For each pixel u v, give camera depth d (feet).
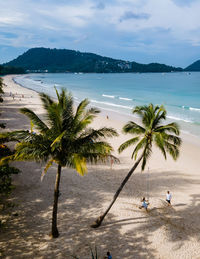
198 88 364.38
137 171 69.62
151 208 50.24
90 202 51.31
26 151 32.09
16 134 33.40
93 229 42.22
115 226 43.32
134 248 37.88
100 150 32.89
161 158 81.20
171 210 49.83
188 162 78.02
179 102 224.53
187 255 36.78
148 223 44.68
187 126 127.85
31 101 200.95
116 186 59.82
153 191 58.13
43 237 39.47
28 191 54.80
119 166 72.54
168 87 390.83
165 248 38.14
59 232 40.88
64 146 34.24
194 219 46.75
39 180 60.64
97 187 58.70
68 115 34.63
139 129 43.96
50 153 33.94
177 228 43.73
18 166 67.97
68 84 468.34
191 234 42.06
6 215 44.93
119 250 37.32
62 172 66.33
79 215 46.24
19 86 369.30
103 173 67.10
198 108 189.88
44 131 34.88
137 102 225.56
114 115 156.87
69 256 35.58
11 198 51.21
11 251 35.88
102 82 536.01
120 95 285.23
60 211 47.34
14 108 161.07
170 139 42.88
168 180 64.44
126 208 49.57
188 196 55.98
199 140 102.53
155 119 42.55
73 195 54.03
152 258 35.91
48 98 34.76
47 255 35.53
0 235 39.27
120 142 96.22
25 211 46.65
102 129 35.37
